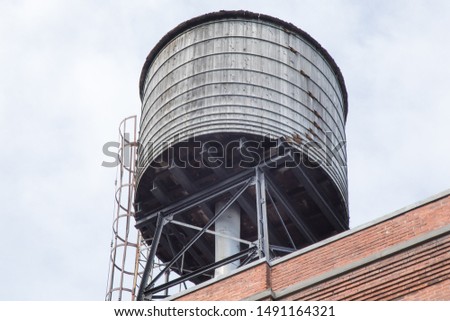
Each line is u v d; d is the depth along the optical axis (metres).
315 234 34.59
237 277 25.97
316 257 25.44
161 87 34.28
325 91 34.47
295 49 34.19
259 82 32.78
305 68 34.09
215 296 25.86
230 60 33.31
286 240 34.75
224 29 34.12
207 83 33.00
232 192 32.06
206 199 32.09
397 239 24.53
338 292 24.30
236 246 32.38
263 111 32.16
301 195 33.22
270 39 33.94
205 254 34.69
